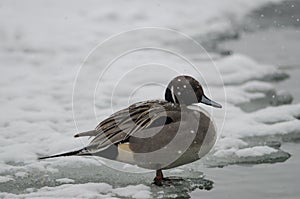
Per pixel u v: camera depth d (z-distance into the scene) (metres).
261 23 18.98
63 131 11.79
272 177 9.55
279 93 14.02
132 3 20.28
